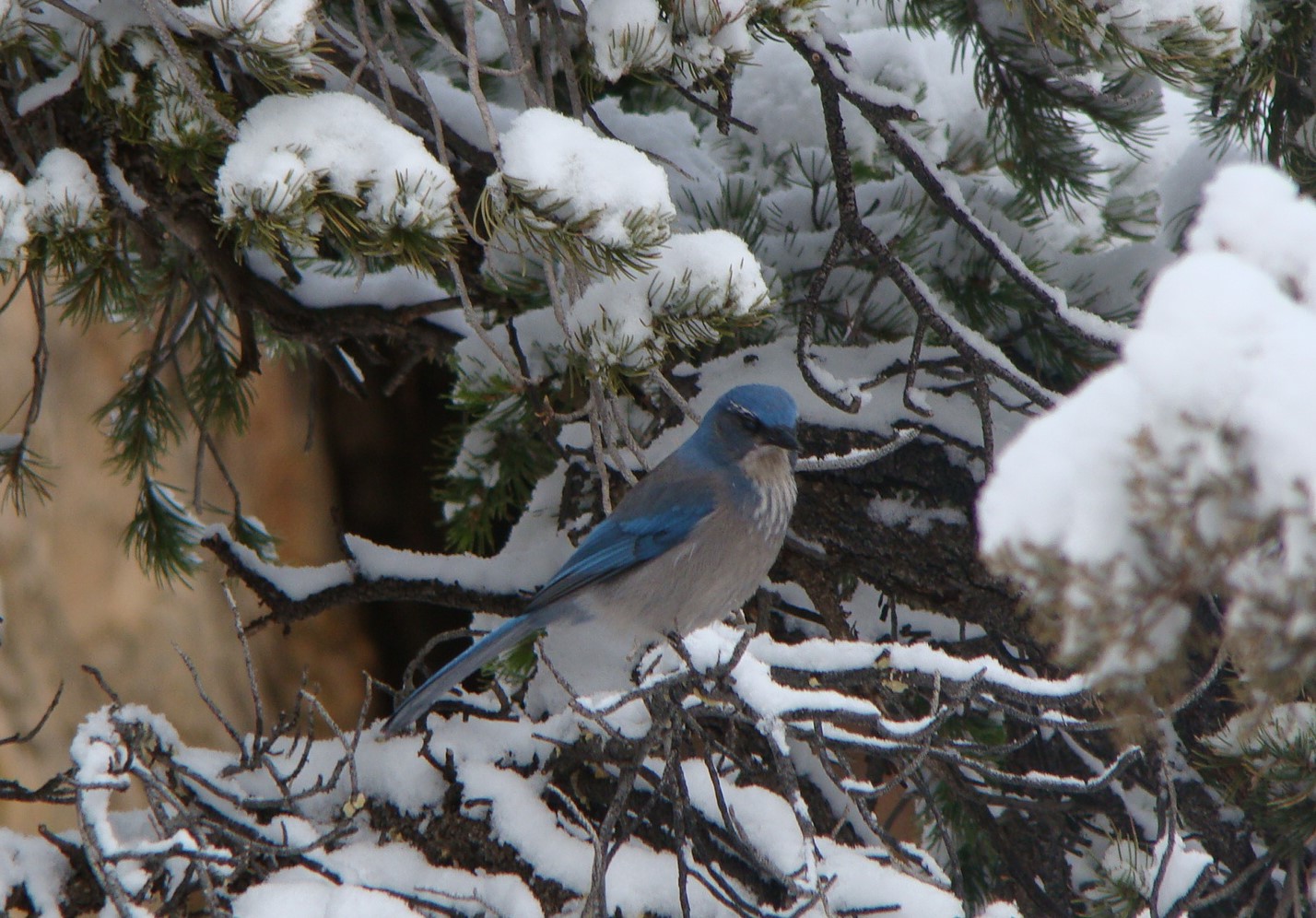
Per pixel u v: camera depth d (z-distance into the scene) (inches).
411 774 388.5
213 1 291.0
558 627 436.8
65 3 323.6
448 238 316.8
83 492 945.5
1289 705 329.4
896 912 343.6
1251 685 147.9
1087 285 502.3
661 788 335.9
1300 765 327.0
